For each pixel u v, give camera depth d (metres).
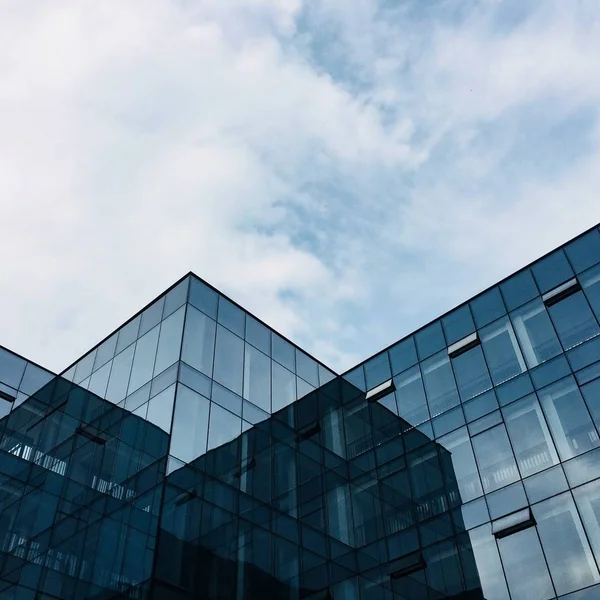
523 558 26.75
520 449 29.75
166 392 29.30
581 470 27.05
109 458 29.97
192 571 24.84
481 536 28.59
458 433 32.72
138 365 32.50
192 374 30.25
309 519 31.45
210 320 33.28
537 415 30.08
